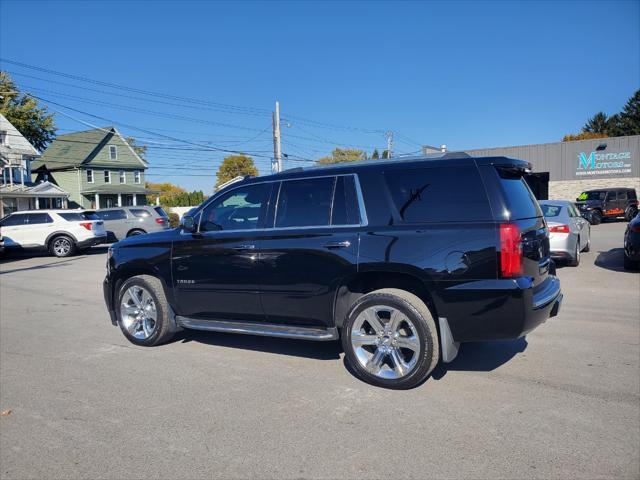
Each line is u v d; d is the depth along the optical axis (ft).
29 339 21.16
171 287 18.52
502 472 9.98
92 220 60.54
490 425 12.00
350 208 15.21
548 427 11.82
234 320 17.46
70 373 16.67
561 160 115.24
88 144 160.35
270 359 17.51
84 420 13.05
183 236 18.29
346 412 12.98
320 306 15.46
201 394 14.51
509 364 16.22
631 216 90.02
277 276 16.03
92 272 43.45
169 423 12.70
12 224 58.18
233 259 16.88
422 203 14.26
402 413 12.80
